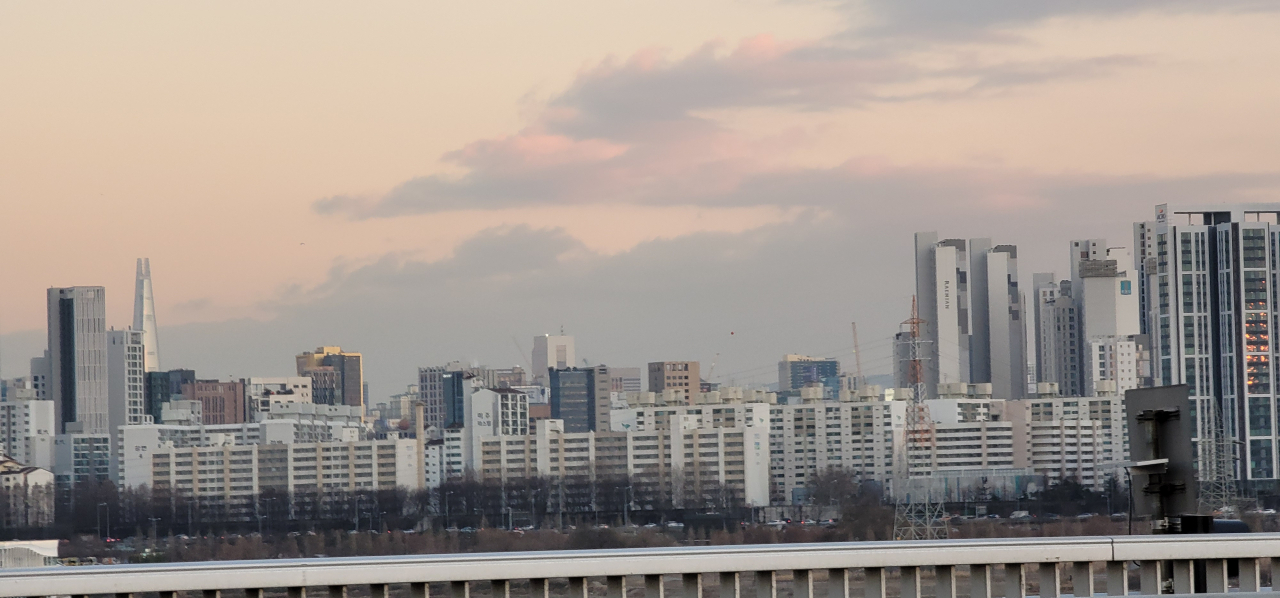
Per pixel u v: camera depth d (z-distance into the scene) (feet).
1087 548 153.89
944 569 151.84
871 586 150.10
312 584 139.13
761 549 145.79
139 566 137.08
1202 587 159.74
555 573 141.69
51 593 134.62
